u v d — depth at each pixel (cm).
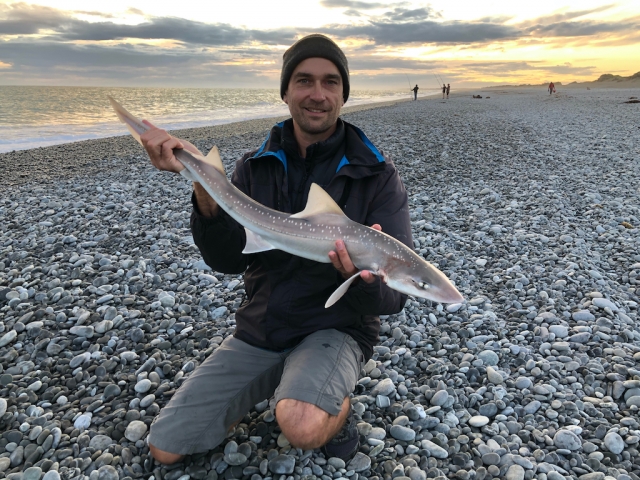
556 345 163
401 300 115
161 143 110
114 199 362
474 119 1056
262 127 958
